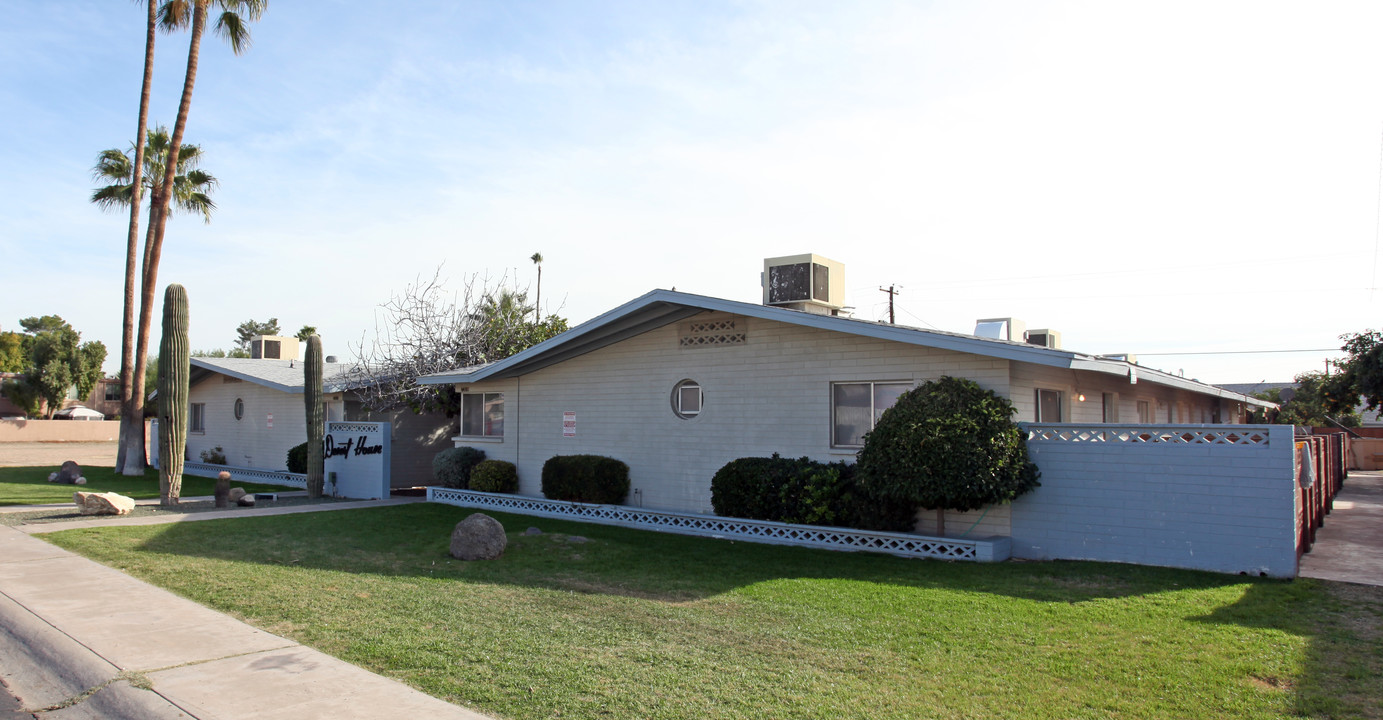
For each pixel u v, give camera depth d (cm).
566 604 823
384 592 872
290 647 658
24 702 577
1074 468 1084
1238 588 880
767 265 1535
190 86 2388
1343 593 852
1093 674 591
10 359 6506
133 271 2530
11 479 2356
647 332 1573
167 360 1711
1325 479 1538
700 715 510
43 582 907
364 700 538
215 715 514
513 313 2698
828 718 505
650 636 698
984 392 1119
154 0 2436
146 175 2603
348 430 2045
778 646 667
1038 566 1038
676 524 1391
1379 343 2908
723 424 1449
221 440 2823
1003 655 641
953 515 1179
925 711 518
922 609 803
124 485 2225
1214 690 554
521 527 1417
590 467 1577
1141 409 1970
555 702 532
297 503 1808
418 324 2478
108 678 590
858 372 1285
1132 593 870
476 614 775
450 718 506
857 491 1212
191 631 706
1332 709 517
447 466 1870
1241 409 3122
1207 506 991
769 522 1271
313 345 1923
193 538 1232
